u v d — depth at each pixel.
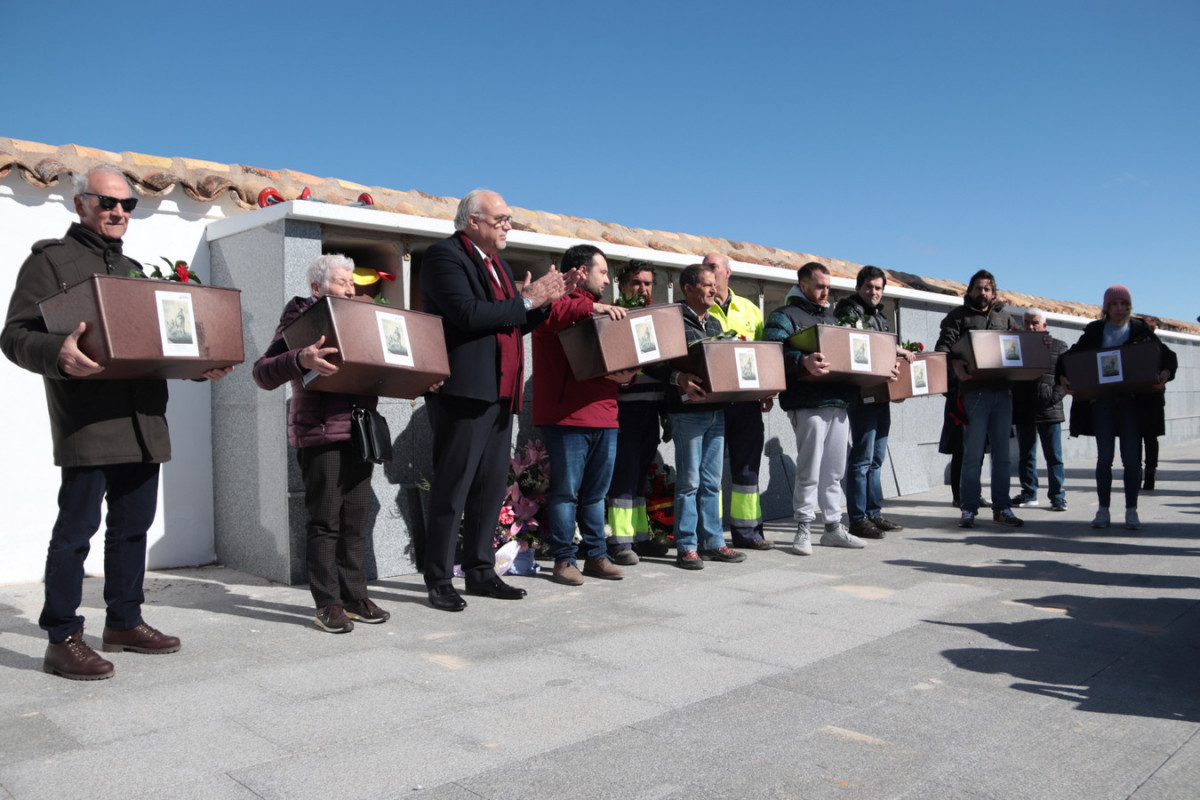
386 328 4.02
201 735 2.83
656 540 6.25
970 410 7.27
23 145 5.51
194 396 5.75
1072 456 14.29
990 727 2.93
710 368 5.35
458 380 4.55
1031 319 8.31
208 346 3.46
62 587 3.42
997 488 7.40
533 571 5.58
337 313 3.86
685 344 5.21
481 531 4.89
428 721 2.96
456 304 4.45
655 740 2.80
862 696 3.22
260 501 5.36
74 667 3.38
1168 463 13.16
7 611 4.51
